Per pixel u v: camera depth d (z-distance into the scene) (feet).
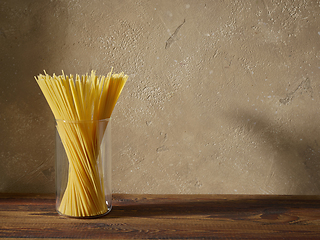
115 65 3.54
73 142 2.69
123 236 2.53
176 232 2.61
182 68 3.53
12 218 2.88
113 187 3.68
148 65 3.54
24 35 3.52
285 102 3.54
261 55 3.50
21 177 3.67
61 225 2.72
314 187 3.60
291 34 3.46
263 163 3.62
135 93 3.57
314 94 3.51
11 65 3.55
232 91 3.54
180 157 3.63
